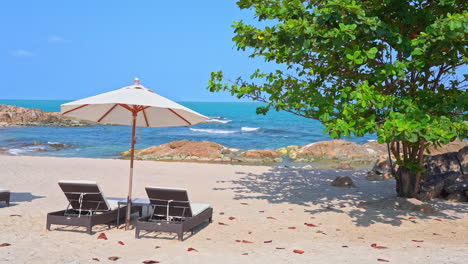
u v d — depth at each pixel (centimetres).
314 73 1139
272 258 629
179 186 1407
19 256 605
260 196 1246
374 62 1039
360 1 982
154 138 4153
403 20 1002
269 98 1123
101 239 731
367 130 816
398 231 874
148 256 636
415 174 1189
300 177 1658
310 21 926
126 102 712
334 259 624
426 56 912
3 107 5844
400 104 878
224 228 847
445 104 952
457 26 761
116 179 1529
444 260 623
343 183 1458
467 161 1422
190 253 658
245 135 4719
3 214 897
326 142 3008
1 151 2767
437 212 1078
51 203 1045
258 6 1002
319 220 954
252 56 1139
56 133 4434
